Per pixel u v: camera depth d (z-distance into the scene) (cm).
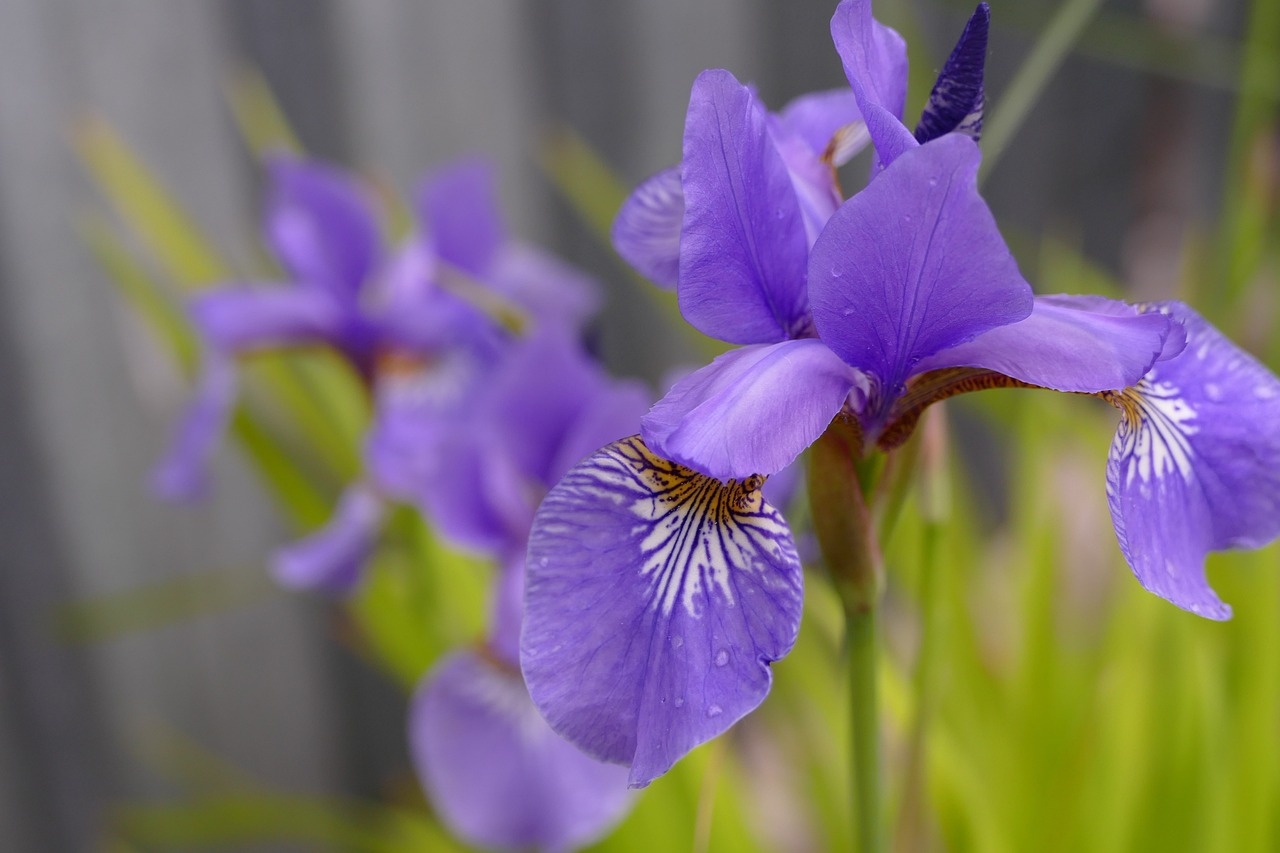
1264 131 52
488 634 47
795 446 30
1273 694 46
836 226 30
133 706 83
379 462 53
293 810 81
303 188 58
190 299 56
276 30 76
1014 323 31
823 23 86
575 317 62
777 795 72
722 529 30
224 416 57
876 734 33
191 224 73
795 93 87
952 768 45
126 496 80
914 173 29
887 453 33
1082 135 94
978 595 63
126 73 74
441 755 46
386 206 71
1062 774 46
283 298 58
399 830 77
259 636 85
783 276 32
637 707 29
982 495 96
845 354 31
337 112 78
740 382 30
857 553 32
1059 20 39
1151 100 93
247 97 73
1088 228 97
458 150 82
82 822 83
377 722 89
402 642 63
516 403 44
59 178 74
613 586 30
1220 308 52
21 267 74
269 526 83
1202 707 47
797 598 30
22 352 75
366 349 60
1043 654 49
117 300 77
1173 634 49
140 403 78
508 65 82
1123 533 31
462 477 45
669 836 50
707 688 29
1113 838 48
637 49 84
